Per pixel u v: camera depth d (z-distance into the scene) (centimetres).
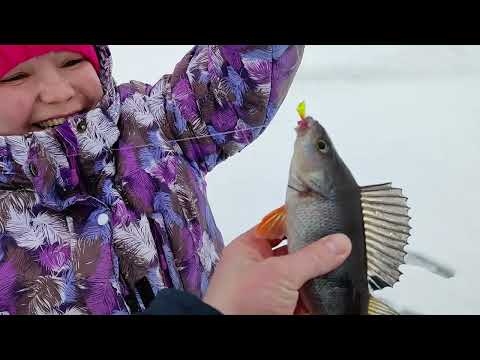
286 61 45
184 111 47
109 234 42
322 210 31
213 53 46
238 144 48
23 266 40
